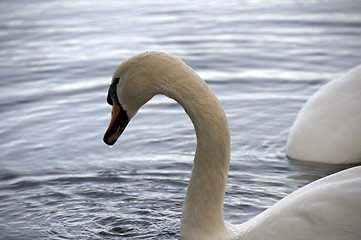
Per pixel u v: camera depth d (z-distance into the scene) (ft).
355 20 70.13
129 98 23.82
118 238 27.32
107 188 33.17
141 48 60.59
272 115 44.16
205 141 22.81
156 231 27.96
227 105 46.16
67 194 32.45
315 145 34.55
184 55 58.23
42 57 58.80
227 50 59.93
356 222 20.75
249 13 75.87
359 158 33.73
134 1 84.58
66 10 78.79
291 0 82.84
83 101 47.42
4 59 58.29
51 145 39.58
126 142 40.37
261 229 22.47
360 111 33.65
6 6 81.87
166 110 46.24
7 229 28.27
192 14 75.77
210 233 23.65
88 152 38.60
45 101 47.37
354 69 36.01
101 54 59.11
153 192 32.53
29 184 33.86
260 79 51.72
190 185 23.86
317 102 35.50
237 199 31.12
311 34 65.21
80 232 27.96
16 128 42.27
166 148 39.17
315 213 21.33
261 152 37.76
